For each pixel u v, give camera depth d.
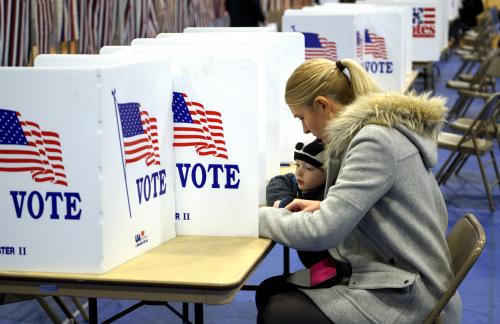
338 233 3.51
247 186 3.80
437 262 3.58
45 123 3.20
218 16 13.01
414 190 3.56
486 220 9.25
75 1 7.27
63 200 3.26
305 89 3.85
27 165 3.26
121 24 8.40
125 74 3.31
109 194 3.28
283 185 4.37
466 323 6.36
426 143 3.63
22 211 3.29
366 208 3.50
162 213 3.73
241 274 3.29
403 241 3.56
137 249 3.53
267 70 4.48
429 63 13.73
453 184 10.91
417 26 13.27
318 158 4.17
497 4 32.22
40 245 3.30
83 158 3.21
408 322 3.50
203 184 3.84
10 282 3.31
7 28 6.15
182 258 3.51
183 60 3.70
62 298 6.52
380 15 9.03
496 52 14.25
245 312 6.38
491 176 11.35
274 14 16.45
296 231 3.62
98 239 3.26
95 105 3.16
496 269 7.67
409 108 3.60
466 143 10.12
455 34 25.67
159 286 3.21
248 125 3.74
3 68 3.18
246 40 4.63
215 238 3.83
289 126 5.25
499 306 6.73
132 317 6.18
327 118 3.88
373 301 3.52
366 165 3.49
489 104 9.61
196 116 3.77
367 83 3.85
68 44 7.20
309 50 7.61
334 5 10.01
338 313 3.50
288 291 3.77
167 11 9.98
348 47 7.51
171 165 3.79
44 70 3.16
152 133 3.59
